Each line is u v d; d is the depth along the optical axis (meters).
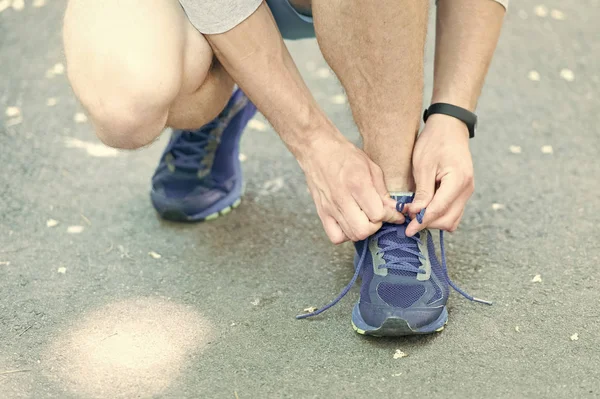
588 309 1.33
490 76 2.32
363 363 1.22
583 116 2.08
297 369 1.22
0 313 1.38
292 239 1.59
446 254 1.52
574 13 2.76
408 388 1.16
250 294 1.42
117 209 1.71
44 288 1.45
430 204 1.25
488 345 1.25
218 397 1.16
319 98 2.22
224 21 1.22
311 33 1.55
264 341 1.29
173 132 1.63
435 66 1.40
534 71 2.35
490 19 1.36
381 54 1.18
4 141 1.99
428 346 1.26
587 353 1.22
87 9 1.25
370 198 1.24
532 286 1.41
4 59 2.44
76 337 1.31
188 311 1.38
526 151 1.91
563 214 1.64
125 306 1.39
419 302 1.25
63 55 1.33
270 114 1.30
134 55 1.21
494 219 1.63
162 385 1.19
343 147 1.29
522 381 1.17
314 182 1.31
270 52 1.26
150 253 1.55
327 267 1.50
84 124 2.08
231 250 1.56
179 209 1.63
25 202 1.73
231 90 1.46
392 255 1.28
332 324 1.33
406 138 1.27
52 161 1.90
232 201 1.69
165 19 1.24
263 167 1.88
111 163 1.90
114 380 1.21
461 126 1.33
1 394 1.18
